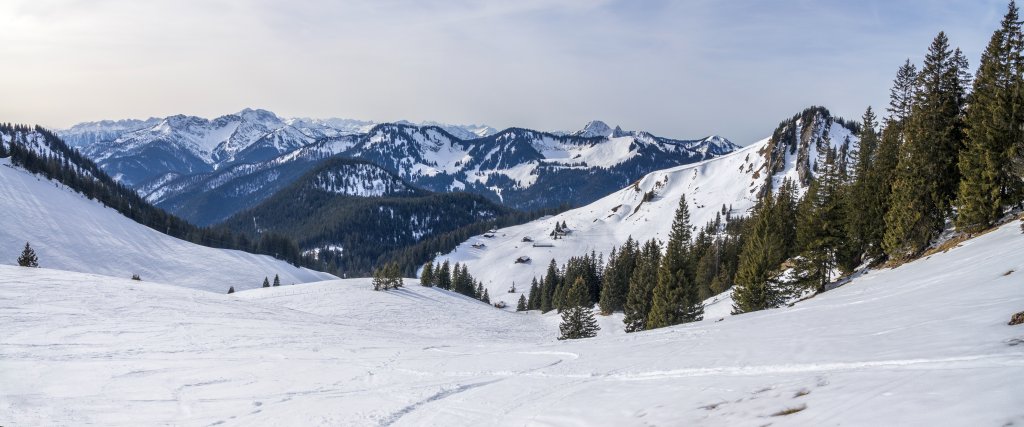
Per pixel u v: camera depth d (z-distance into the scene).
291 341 28.14
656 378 11.83
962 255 25.22
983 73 34.72
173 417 13.27
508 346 26.39
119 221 157.62
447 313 83.50
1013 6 33.16
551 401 11.27
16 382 16.67
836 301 23.77
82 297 38.03
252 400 14.75
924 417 5.58
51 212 141.38
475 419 10.96
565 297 104.25
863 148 52.75
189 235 174.00
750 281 41.44
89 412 13.67
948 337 9.65
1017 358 7.03
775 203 57.53
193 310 39.31
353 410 12.85
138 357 21.73
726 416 7.71
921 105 38.62
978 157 30.97
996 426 4.83
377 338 32.06
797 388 8.23
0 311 30.72
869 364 8.91
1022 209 28.20
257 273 148.62
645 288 59.00
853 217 41.28
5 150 163.00
